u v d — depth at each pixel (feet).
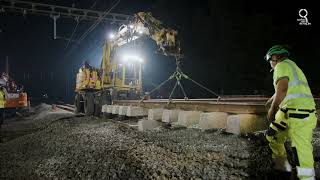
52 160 18.01
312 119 10.10
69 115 50.98
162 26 31.30
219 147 17.26
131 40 39.27
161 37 29.48
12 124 43.57
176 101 26.27
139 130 27.27
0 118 42.70
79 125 33.91
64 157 18.43
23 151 21.85
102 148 19.44
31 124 42.16
